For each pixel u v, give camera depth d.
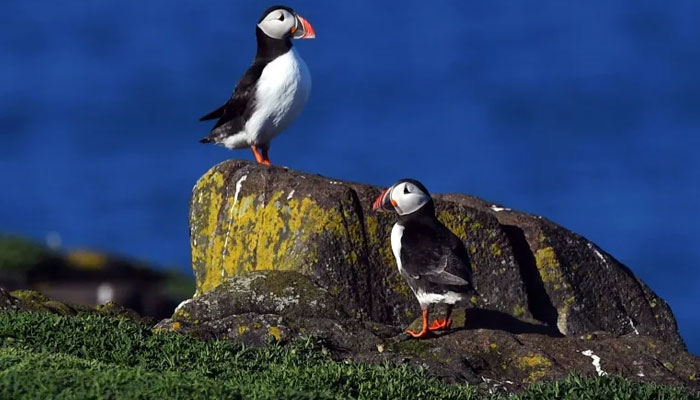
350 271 12.11
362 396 9.08
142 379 8.34
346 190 12.44
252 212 12.71
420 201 11.39
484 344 10.88
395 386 9.20
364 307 12.04
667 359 10.94
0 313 10.43
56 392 8.02
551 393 9.34
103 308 12.17
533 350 10.76
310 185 12.51
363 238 12.30
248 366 9.66
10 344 9.59
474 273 12.51
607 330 12.82
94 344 9.75
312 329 10.95
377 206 11.61
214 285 12.92
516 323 12.08
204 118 14.38
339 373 9.26
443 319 11.55
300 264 12.05
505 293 12.50
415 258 11.16
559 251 13.02
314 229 12.22
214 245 13.01
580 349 10.91
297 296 11.50
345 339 10.91
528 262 12.94
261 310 11.38
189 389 8.17
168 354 9.73
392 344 10.91
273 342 10.64
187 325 10.96
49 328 9.91
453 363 10.53
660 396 9.33
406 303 12.20
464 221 12.62
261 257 12.50
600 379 9.59
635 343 11.08
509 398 9.54
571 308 12.73
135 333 10.13
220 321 10.88
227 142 14.44
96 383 8.06
